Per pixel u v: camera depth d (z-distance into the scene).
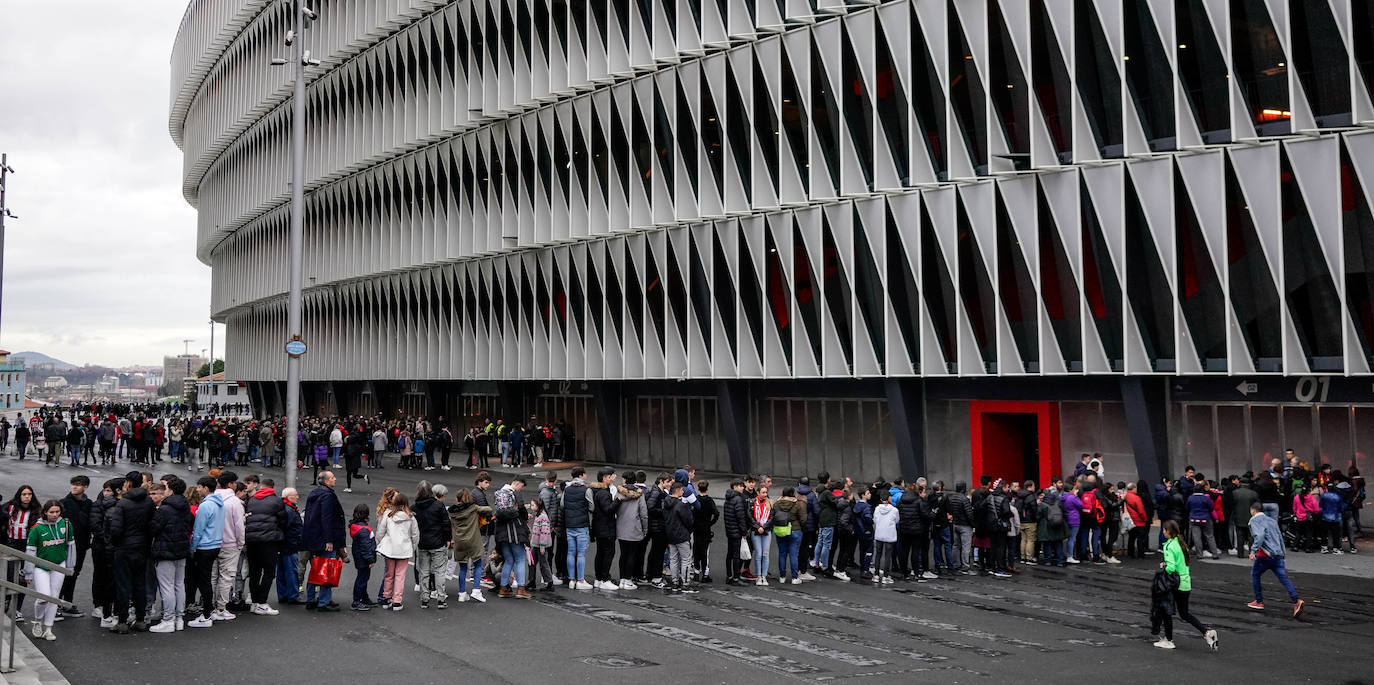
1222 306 23.72
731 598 15.29
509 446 41.38
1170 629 12.19
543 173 40.28
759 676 10.63
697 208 34.53
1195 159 23.75
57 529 12.13
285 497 14.01
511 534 14.92
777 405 35.44
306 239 57.75
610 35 36.38
